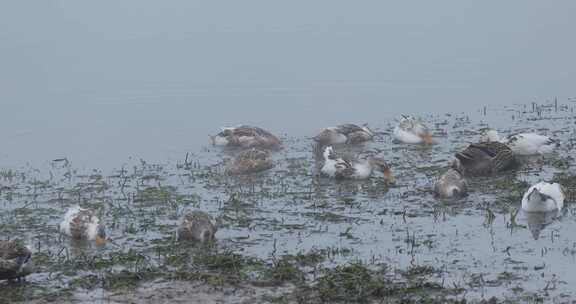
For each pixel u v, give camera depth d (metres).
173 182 23.41
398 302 14.90
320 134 26.97
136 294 15.57
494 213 19.83
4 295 15.59
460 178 21.42
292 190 22.33
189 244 18.25
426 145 26.77
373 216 19.86
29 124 29.92
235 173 24.12
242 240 18.44
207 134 28.73
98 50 39.09
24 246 16.19
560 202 19.92
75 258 17.52
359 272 16.05
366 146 26.89
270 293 15.48
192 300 15.25
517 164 23.78
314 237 18.50
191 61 37.28
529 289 15.40
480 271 16.31
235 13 44.44
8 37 40.66
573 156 24.59
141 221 19.92
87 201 21.64
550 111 29.81
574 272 16.16
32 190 22.84
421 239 18.16
